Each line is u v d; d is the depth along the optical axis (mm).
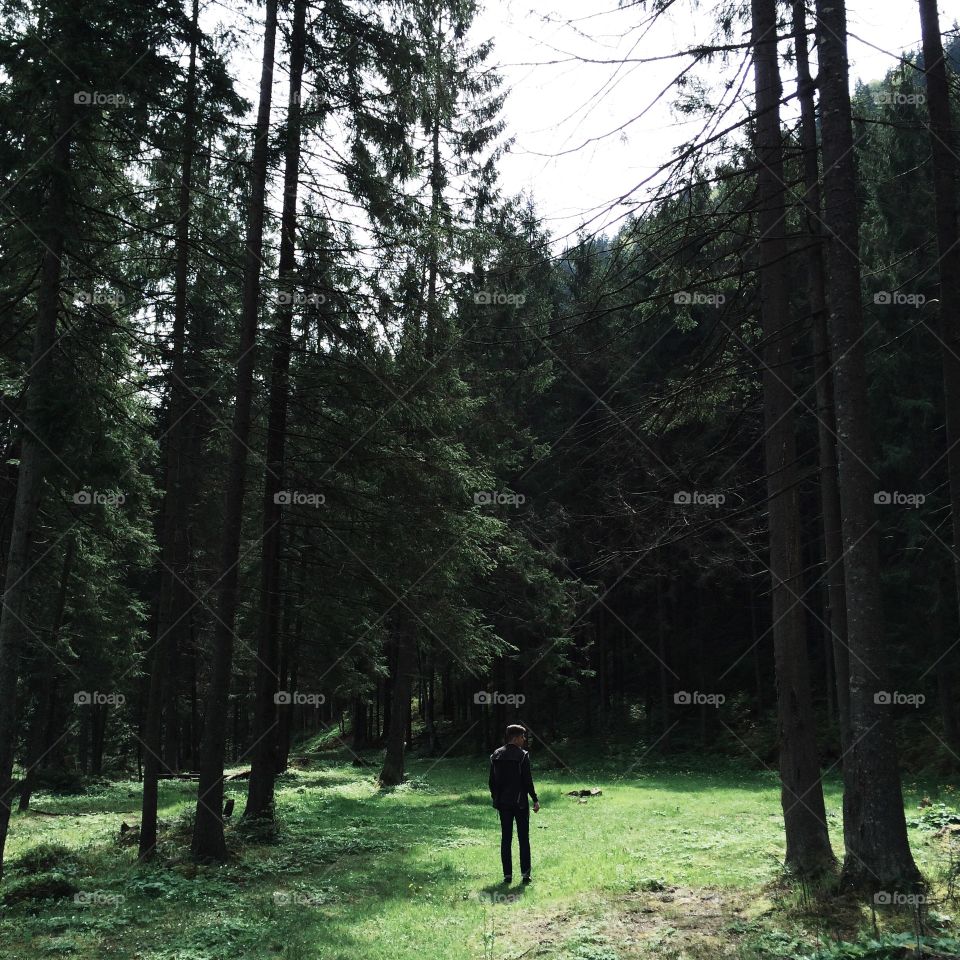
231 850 11883
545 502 24531
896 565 23734
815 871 8133
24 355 12664
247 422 12227
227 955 6844
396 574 14375
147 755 11914
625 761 30672
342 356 13391
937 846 9492
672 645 36219
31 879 9570
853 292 7855
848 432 7730
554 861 10859
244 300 12344
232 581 11883
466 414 15562
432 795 21938
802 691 8852
